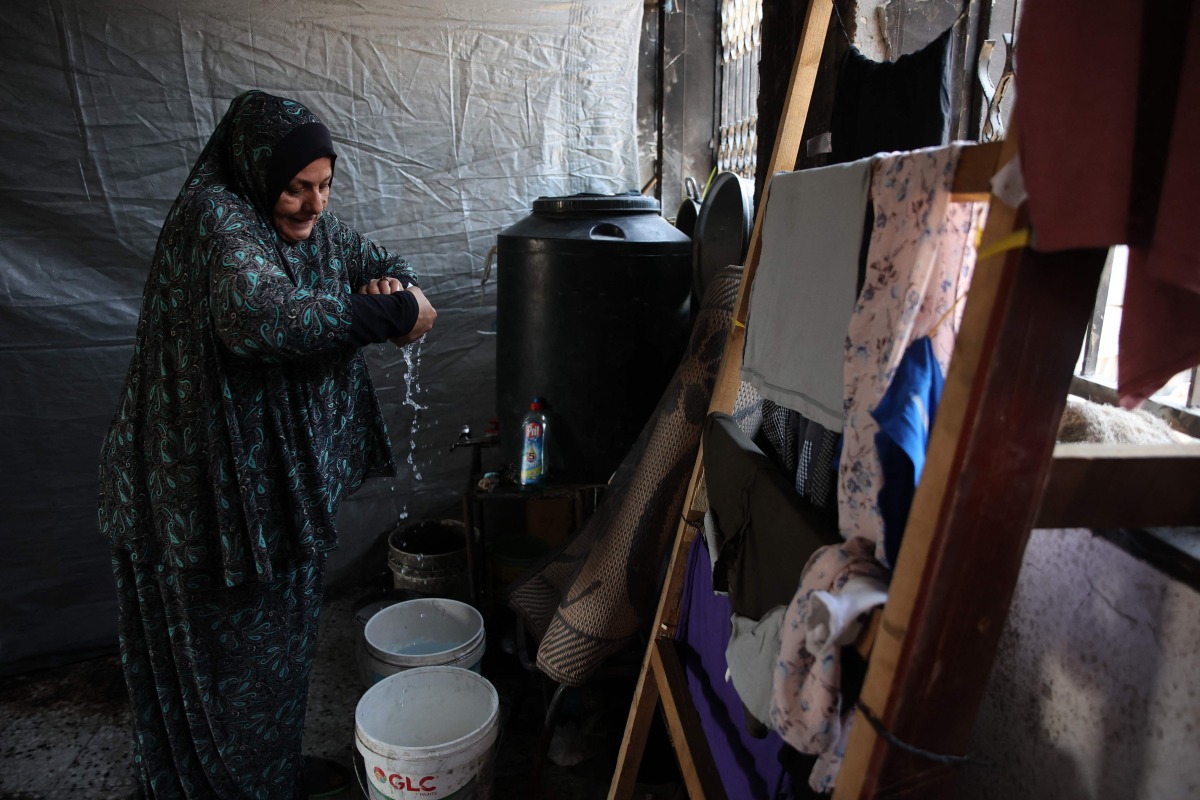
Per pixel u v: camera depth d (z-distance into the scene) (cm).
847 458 75
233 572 144
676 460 152
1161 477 67
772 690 81
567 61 255
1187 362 62
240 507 144
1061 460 65
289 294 135
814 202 87
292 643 161
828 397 83
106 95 218
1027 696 92
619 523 157
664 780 178
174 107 224
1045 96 53
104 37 215
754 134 252
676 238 200
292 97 235
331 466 159
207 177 144
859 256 77
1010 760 95
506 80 251
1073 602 85
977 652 65
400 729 171
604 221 199
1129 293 62
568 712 193
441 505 279
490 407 276
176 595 149
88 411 232
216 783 161
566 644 158
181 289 139
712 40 273
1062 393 60
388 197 249
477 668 192
